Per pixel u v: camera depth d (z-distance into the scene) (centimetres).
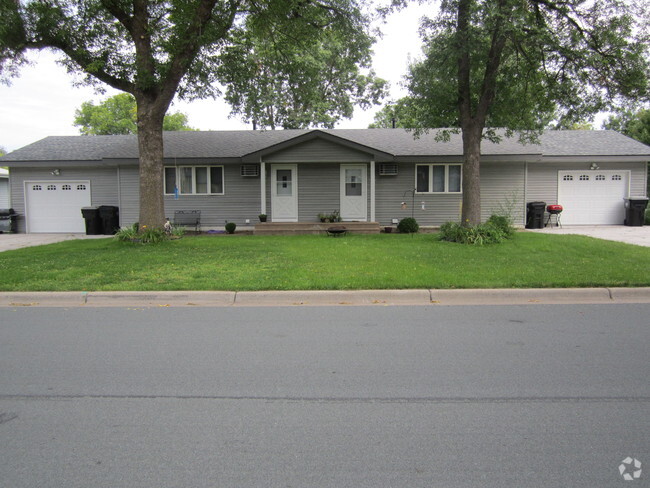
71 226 1922
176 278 855
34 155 1891
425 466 295
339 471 289
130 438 332
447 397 397
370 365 472
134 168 1827
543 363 473
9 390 416
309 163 1792
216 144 1900
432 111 1345
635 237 1433
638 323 614
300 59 1708
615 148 1858
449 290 765
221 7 1323
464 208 1326
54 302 761
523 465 295
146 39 1264
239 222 1831
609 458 303
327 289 777
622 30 1142
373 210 1697
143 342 550
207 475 286
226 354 507
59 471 291
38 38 1255
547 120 1386
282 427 347
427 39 1212
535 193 1872
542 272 862
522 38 1147
